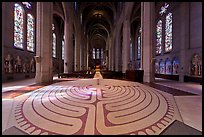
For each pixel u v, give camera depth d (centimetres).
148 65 1631
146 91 973
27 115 543
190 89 1119
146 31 1678
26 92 944
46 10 1606
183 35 1828
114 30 4147
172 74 2091
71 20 2688
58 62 3606
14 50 1848
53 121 492
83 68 4403
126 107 633
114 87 1143
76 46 3394
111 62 4888
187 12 1797
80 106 640
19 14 1989
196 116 545
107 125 464
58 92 937
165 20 2359
